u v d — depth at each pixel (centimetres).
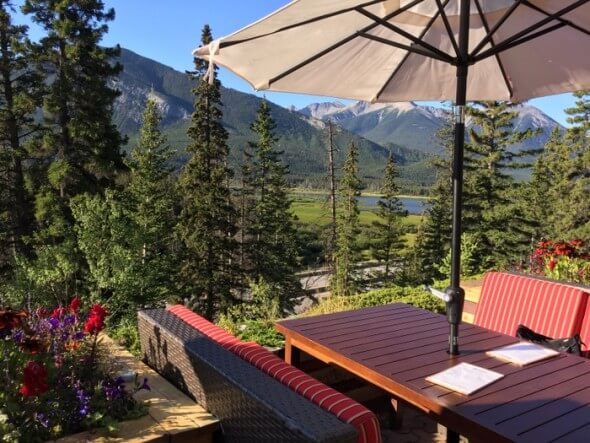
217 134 2220
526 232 2248
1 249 1797
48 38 1706
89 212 1180
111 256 1067
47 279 918
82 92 1719
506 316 336
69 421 177
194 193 2203
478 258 1945
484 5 272
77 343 214
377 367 207
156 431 176
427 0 268
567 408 169
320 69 281
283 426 134
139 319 260
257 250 2675
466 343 238
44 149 1748
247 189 2684
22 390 163
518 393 181
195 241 2162
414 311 300
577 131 2309
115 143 1817
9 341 186
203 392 190
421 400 180
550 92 319
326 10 199
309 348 251
